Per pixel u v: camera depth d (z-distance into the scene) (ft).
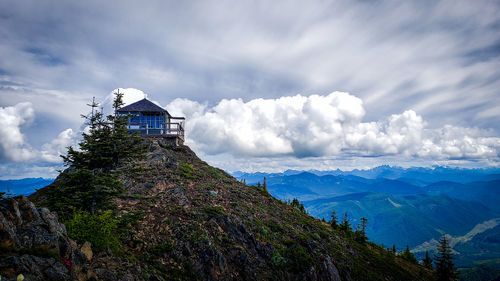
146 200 77.87
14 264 26.91
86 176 52.85
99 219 46.70
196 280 55.36
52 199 49.34
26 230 32.71
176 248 60.80
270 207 115.96
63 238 36.14
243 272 65.41
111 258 44.24
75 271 33.99
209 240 66.08
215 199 94.22
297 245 84.64
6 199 33.63
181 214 74.95
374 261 117.39
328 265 83.35
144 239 59.62
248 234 78.43
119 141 62.54
